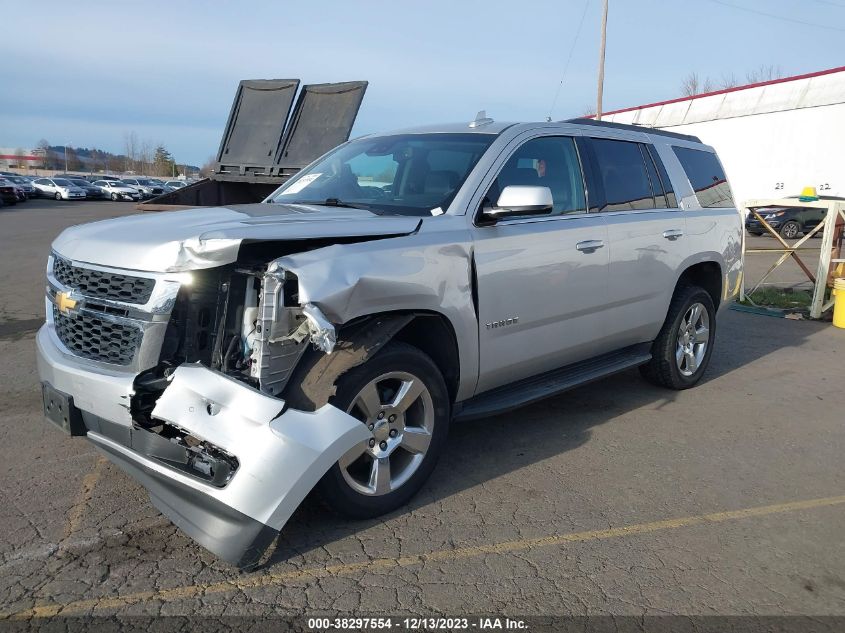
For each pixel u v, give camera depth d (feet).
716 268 19.76
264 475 9.50
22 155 414.82
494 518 11.92
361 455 11.44
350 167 15.24
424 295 11.48
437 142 14.69
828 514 12.39
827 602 9.78
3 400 17.40
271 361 9.91
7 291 34.22
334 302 9.91
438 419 12.18
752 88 93.04
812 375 21.50
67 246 11.84
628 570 10.44
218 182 29.81
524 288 13.51
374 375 11.02
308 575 10.09
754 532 11.69
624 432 16.16
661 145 18.48
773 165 89.86
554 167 14.99
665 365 18.61
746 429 16.55
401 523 11.65
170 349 10.41
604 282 15.46
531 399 14.16
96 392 10.55
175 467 10.08
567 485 13.29
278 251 10.71
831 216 29.86
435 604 9.50
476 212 12.92
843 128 81.41
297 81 29.17
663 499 12.82
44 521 11.43
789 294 36.58
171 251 10.16
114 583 9.78
